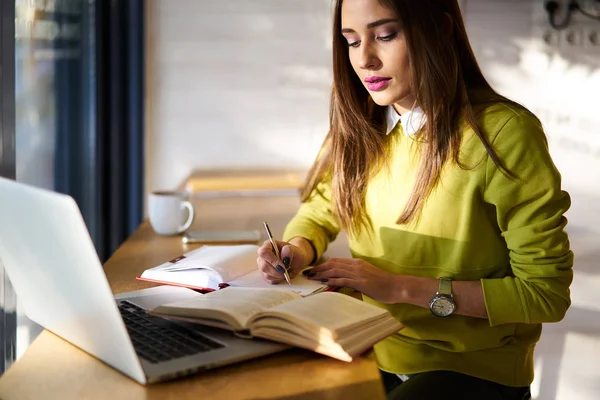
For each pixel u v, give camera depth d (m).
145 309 1.15
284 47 2.95
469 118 1.32
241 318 1.03
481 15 2.91
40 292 1.06
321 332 0.98
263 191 2.54
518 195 1.30
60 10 2.14
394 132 1.46
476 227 1.35
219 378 0.93
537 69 2.93
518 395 1.40
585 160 2.99
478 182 1.32
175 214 1.79
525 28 2.91
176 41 2.94
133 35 2.82
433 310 1.29
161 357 0.96
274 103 2.98
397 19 1.29
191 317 1.06
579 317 3.00
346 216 1.51
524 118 1.32
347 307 1.07
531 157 1.29
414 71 1.31
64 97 2.19
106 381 0.92
